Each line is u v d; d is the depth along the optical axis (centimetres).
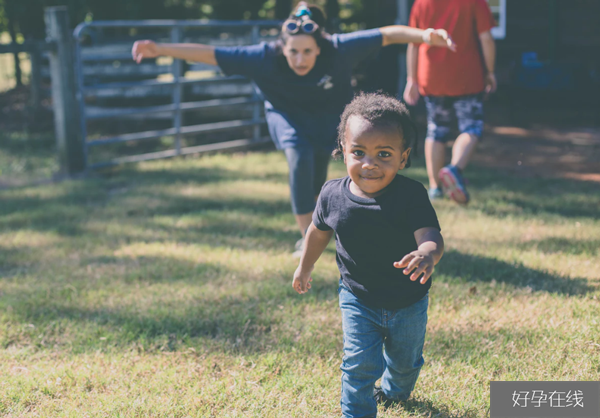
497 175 786
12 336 375
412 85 662
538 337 348
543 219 583
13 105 1429
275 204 679
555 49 1343
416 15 628
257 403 292
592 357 323
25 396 303
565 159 880
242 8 1727
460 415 283
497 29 1395
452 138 1036
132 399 296
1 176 896
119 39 1309
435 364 326
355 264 263
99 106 1306
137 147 1077
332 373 321
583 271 449
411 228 248
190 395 300
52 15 842
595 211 612
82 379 318
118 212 666
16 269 498
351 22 1695
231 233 576
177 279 460
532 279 438
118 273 475
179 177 830
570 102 1232
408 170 802
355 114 250
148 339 363
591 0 1301
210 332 375
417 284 262
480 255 489
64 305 414
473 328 365
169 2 1631
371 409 264
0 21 1619
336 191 265
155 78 1401
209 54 454
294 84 447
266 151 1017
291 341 357
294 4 1802
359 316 265
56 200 729
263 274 462
